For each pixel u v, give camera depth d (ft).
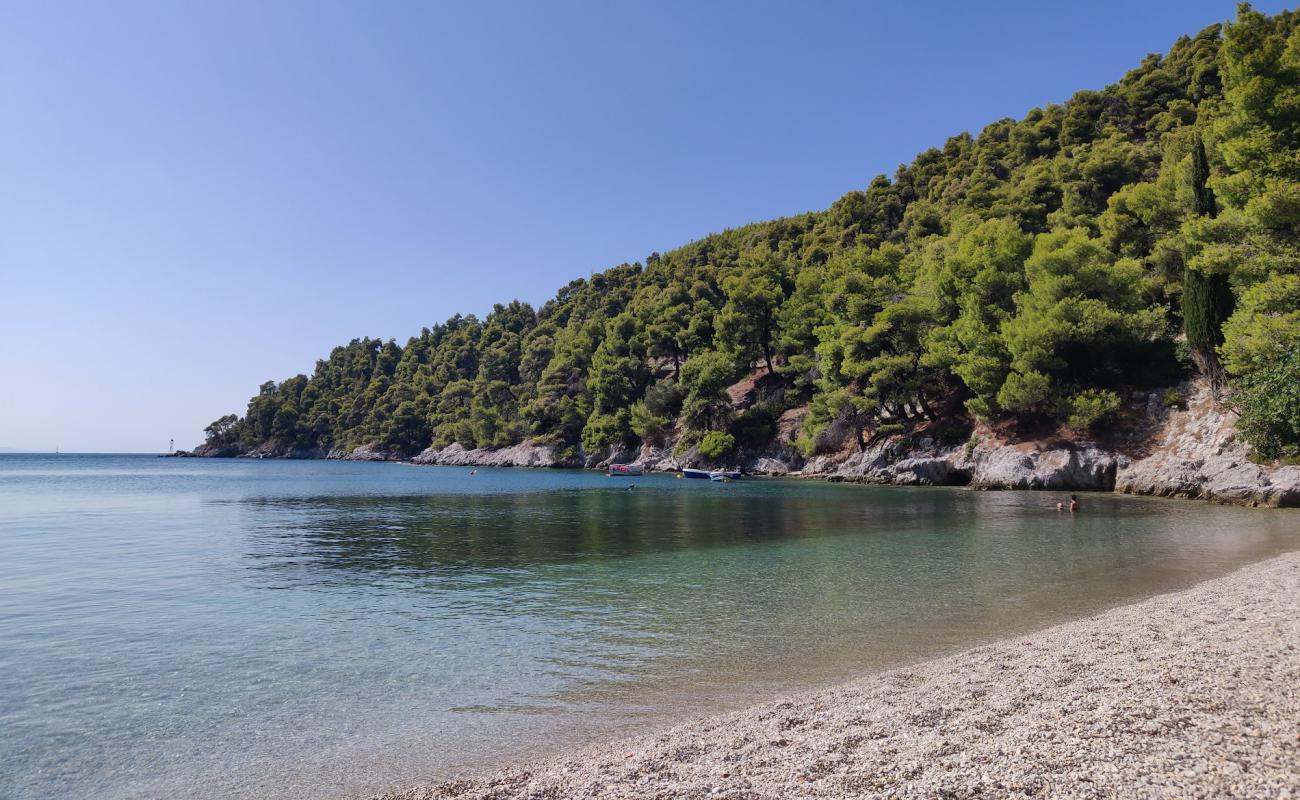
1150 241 209.05
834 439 262.26
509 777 26.00
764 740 27.71
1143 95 375.66
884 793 21.31
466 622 53.98
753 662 41.83
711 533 110.42
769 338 355.36
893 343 240.53
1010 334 193.98
